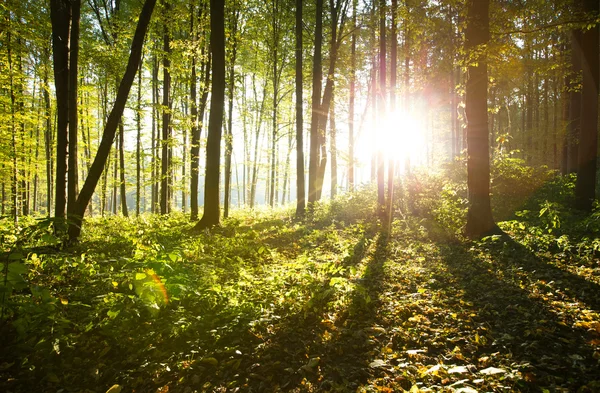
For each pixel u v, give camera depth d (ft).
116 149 86.53
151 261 17.08
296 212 49.57
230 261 24.52
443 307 17.17
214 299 16.75
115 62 56.54
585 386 10.32
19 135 54.90
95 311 15.05
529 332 13.85
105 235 31.65
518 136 92.07
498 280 20.04
